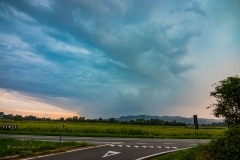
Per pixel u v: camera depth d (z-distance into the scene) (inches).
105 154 663.1
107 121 4018.2
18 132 1330.0
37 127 1540.4
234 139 343.3
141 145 960.3
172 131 1732.3
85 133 1457.9
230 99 542.9
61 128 1542.8
